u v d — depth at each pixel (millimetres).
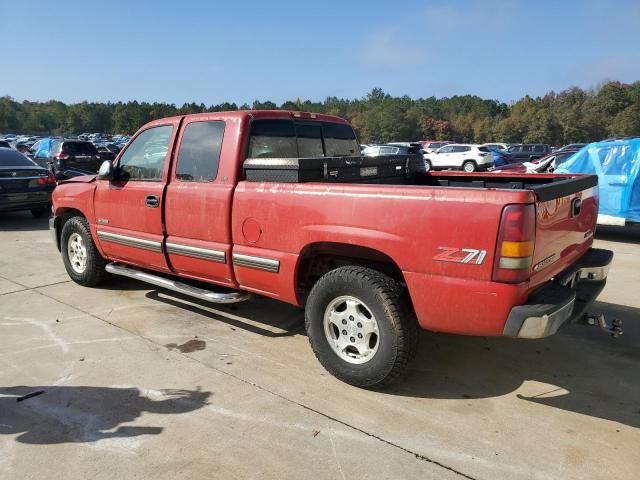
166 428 3113
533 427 3137
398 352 3346
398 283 3447
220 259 4219
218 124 4297
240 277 4168
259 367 3918
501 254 2902
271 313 5105
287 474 2705
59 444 2965
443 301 3117
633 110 92188
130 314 5055
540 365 4004
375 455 2859
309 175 3861
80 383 3670
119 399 3449
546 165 13742
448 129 112562
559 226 3363
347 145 5453
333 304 3629
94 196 5430
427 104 122875
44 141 23453
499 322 2986
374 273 3436
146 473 2717
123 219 5102
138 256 5070
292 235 3734
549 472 2713
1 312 5109
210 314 5070
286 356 4113
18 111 135875
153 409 3324
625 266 7230
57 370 3867
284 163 3807
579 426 3148
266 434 3057
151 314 5059
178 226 4543
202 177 4371
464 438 3018
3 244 8547
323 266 4094
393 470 2732
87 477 2688
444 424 3164
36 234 9547
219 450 2906
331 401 3430
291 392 3543
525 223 2871
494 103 125062
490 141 105812
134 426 3135
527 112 100938
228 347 4285
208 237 4312
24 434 3061
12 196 10211
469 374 3840
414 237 3172
